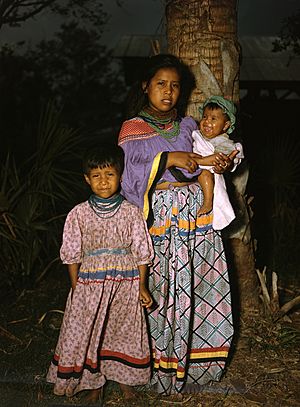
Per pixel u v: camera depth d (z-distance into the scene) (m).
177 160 3.28
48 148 5.66
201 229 3.48
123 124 3.43
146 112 3.41
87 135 7.68
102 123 16.81
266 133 10.73
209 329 3.55
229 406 3.48
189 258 3.43
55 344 4.36
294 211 7.73
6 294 5.57
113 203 3.32
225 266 3.54
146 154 3.34
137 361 3.38
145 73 3.34
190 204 3.44
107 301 3.30
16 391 3.62
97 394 3.47
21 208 5.57
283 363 4.05
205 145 3.38
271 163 7.71
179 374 3.43
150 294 3.47
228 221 3.44
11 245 5.84
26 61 15.95
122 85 17.66
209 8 4.20
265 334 4.43
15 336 4.51
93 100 17.09
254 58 12.45
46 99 15.77
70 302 3.42
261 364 4.02
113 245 3.32
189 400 3.52
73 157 5.88
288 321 4.74
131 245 3.36
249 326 4.54
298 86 11.89
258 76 11.72
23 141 7.83
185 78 4.26
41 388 3.62
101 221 3.31
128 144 3.35
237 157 3.44
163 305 3.44
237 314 4.66
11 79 15.39
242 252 4.68
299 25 7.20
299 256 6.96
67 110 16.77
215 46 4.24
